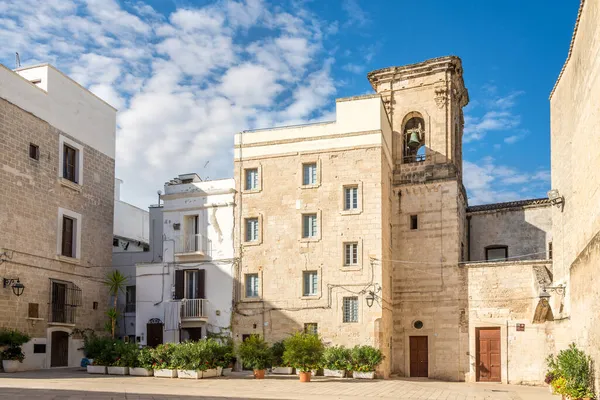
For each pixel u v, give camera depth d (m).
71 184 37.06
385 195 38.00
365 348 34.06
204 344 31.36
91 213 39.09
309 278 37.38
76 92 38.50
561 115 28.53
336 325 36.03
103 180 40.59
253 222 38.94
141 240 55.00
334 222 37.09
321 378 32.81
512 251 40.66
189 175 41.94
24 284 32.94
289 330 36.88
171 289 39.38
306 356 30.36
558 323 30.09
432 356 37.72
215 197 39.62
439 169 39.81
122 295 45.16
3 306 31.44
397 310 39.06
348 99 38.06
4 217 31.94
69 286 36.38
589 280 20.61
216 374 31.36
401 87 41.84
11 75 33.06
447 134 40.19
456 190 39.22
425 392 27.62
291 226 37.88
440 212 39.31
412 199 40.12
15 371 30.91
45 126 35.47
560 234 29.20
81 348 33.97
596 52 19.48
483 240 41.69
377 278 35.78
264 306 37.56
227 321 38.06
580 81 22.95
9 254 32.06
